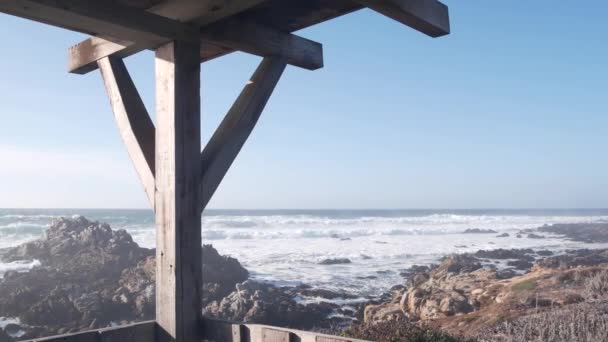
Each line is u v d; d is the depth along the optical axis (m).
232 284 17.67
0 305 14.48
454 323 9.89
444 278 15.02
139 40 2.92
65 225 24.50
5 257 21.25
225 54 3.73
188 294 2.83
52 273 18.11
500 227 48.44
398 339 5.93
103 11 2.63
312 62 3.75
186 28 2.96
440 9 2.71
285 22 3.37
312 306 14.97
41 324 13.70
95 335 2.57
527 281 11.55
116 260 19.75
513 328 7.68
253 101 3.32
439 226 49.12
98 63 3.46
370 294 17.16
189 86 2.96
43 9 2.50
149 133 3.28
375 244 33.56
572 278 11.12
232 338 2.71
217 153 3.09
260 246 31.98
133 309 14.91
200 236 2.94
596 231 43.19
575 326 7.27
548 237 39.03
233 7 2.81
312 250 29.69
